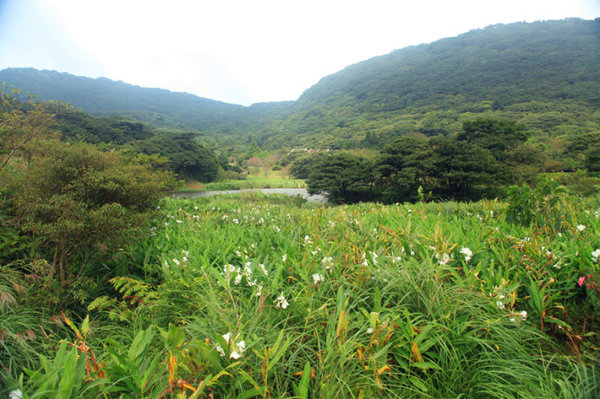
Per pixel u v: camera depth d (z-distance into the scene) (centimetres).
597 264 270
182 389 149
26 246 338
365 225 480
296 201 2909
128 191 370
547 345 233
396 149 3888
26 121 401
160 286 315
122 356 170
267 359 169
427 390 193
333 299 250
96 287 364
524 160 3794
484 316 229
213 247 391
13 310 261
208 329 204
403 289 256
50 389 140
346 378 179
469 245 342
